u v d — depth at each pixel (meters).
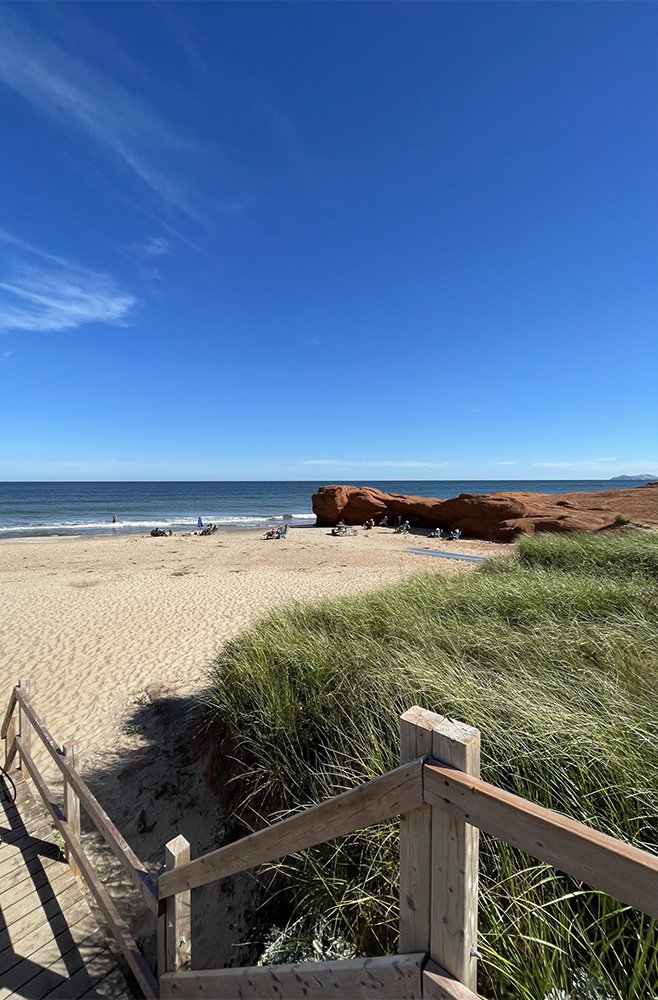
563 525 17.69
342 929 2.08
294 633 4.57
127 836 3.50
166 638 7.90
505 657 3.54
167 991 1.96
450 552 18.17
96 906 2.89
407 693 3.04
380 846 2.03
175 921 1.96
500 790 0.90
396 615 4.73
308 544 21.38
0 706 5.62
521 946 1.60
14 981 2.41
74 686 6.11
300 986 1.37
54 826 3.57
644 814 1.87
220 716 3.98
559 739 2.24
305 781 2.85
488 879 1.81
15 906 2.84
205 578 13.40
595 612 4.57
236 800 3.33
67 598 10.87
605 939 1.46
